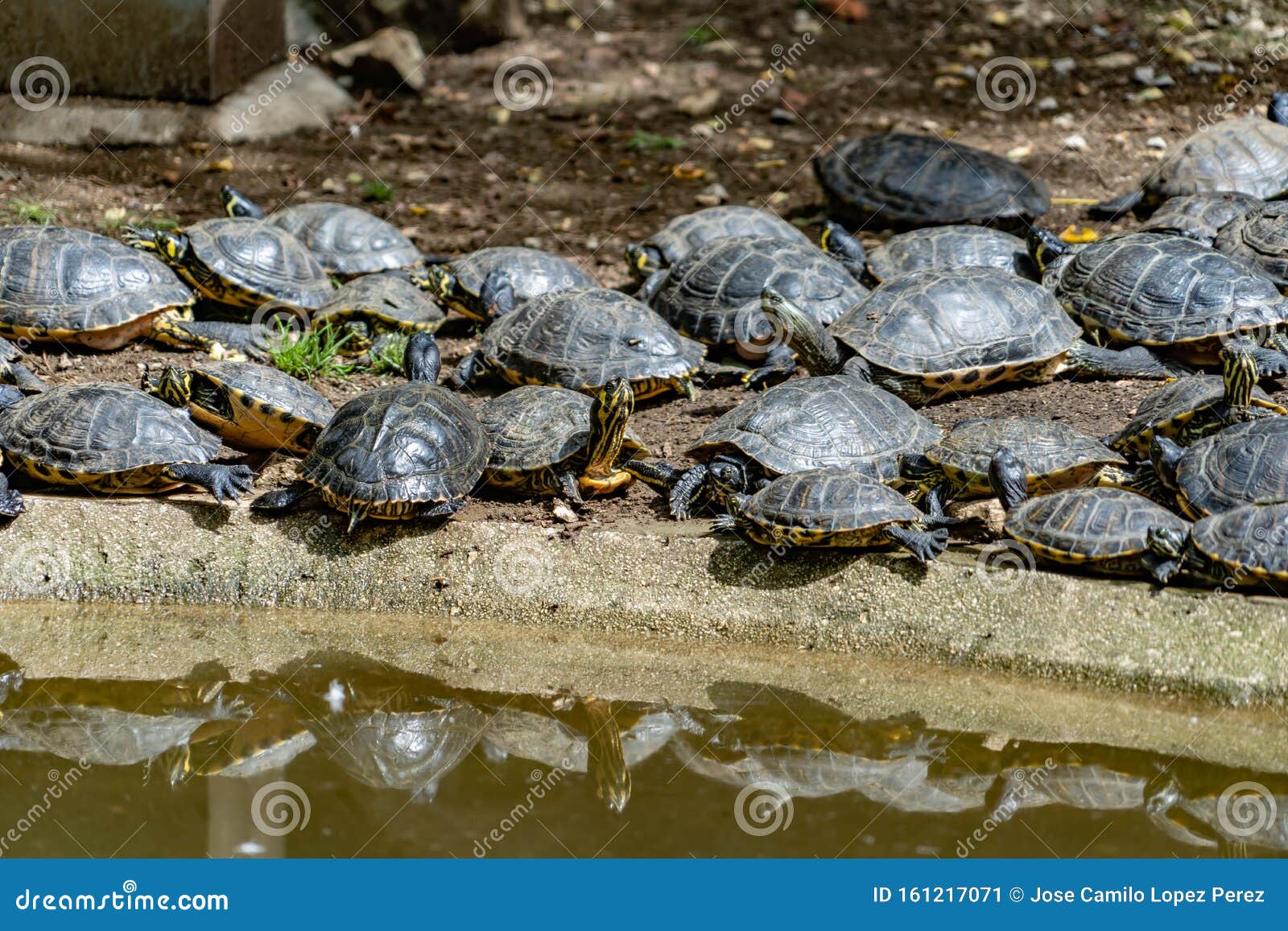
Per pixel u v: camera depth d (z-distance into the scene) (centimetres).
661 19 1852
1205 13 1591
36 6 1360
